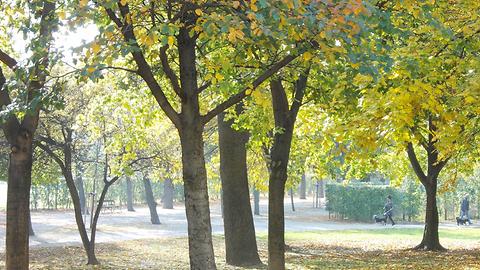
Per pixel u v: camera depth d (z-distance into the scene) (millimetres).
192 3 7008
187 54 7719
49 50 7434
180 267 16641
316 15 6125
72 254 20844
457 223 35000
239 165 16359
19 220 10008
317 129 15328
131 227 34656
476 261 16016
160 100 7672
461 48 8789
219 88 8430
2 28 11906
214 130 23078
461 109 7973
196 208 7602
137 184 63375
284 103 10867
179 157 20219
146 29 7383
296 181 22172
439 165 19969
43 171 24016
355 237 27094
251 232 16281
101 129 17547
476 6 8539
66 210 52906
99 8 7797
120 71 13477
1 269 14055
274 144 10961
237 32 6051
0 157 22266
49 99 7723
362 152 7391
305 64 8648
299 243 24172
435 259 17047
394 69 7633
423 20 8594
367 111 7305
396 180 24781
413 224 36500
